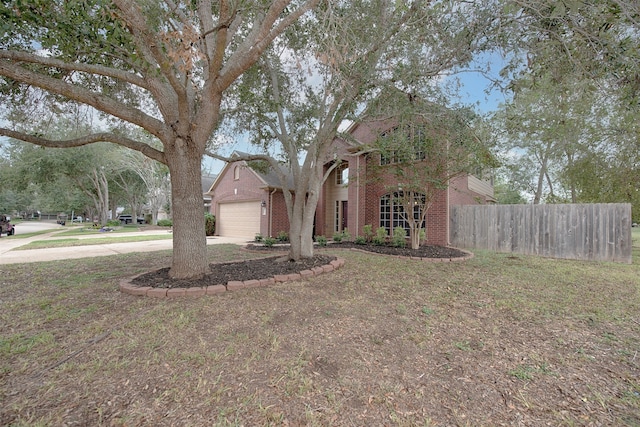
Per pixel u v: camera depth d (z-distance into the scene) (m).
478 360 2.73
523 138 10.23
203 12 5.03
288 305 3.99
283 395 2.17
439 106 6.79
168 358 2.64
